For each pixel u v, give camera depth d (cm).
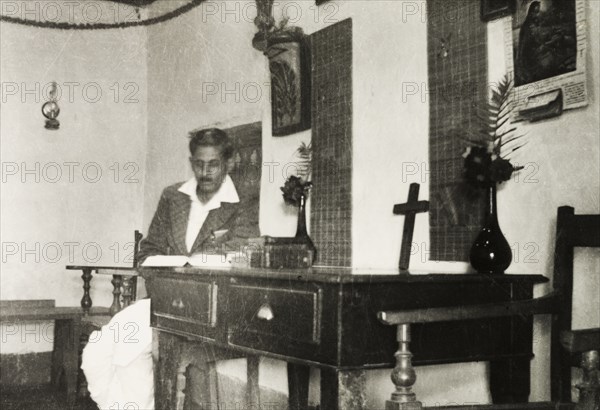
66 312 527
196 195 506
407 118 344
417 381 328
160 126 627
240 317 266
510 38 287
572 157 259
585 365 214
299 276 233
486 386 291
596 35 251
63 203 621
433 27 330
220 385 460
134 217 648
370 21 373
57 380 575
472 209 301
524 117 278
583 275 254
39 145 614
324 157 402
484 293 252
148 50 653
